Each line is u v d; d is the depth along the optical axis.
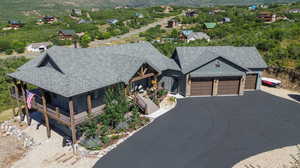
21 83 20.78
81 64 20.44
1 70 39.78
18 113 24.94
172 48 48.19
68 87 16.58
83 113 19.48
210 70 26.34
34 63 22.91
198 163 15.09
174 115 22.22
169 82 28.38
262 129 19.42
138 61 22.42
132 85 25.39
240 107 24.08
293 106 24.33
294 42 43.94
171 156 15.86
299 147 16.72
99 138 17.70
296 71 30.16
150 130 19.36
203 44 50.81
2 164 16.89
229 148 16.69
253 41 46.09
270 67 33.59
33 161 16.28
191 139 17.92
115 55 24.53
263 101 25.78
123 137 18.25
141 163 15.17
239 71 26.70
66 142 18.53
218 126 19.95
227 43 49.12
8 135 21.06
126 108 20.28
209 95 27.52
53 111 18.31
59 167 15.25
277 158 15.45
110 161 15.45
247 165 14.80
